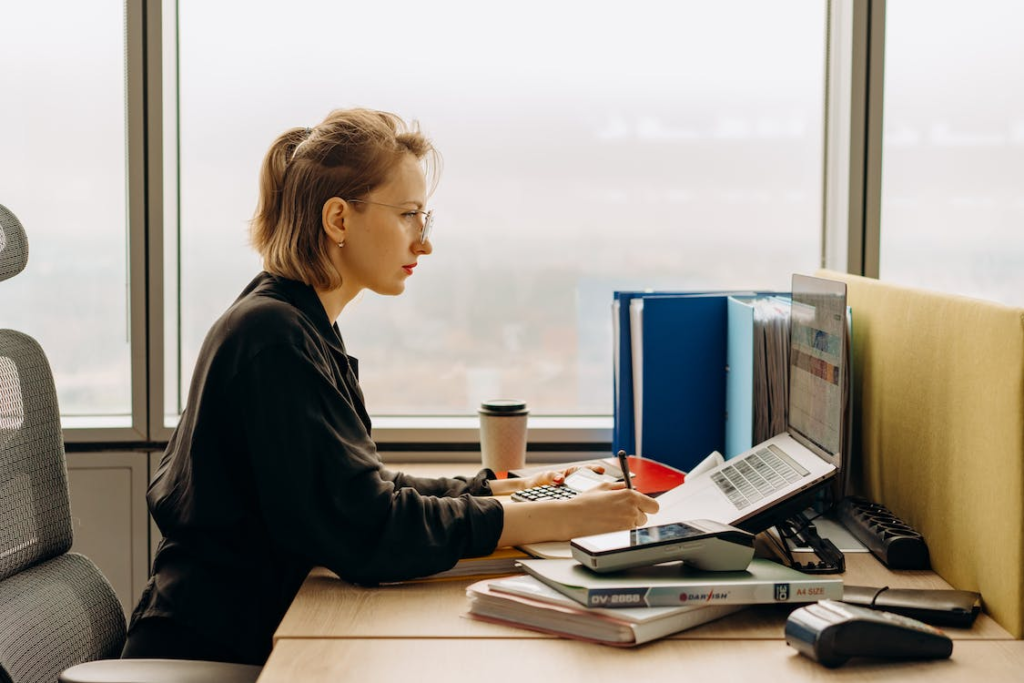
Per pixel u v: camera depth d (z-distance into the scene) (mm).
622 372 2010
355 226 1480
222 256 2244
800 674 1057
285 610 1395
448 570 1355
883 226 2250
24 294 2217
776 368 1749
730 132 2258
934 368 1402
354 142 1469
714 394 1978
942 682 1042
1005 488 1193
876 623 1071
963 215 2250
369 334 2271
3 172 2193
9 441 1329
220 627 1349
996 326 1223
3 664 1163
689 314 1956
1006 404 1191
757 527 1385
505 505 1401
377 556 1315
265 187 1527
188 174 2221
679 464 1984
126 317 2230
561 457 2221
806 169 2270
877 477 1643
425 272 2262
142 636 1352
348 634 1167
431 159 1626
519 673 1054
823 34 2238
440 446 2211
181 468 1417
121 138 2201
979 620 1225
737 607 1243
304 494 1320
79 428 2174
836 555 1387
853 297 1775
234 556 1372
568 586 1166
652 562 1210
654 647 1130
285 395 1334
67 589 1352
